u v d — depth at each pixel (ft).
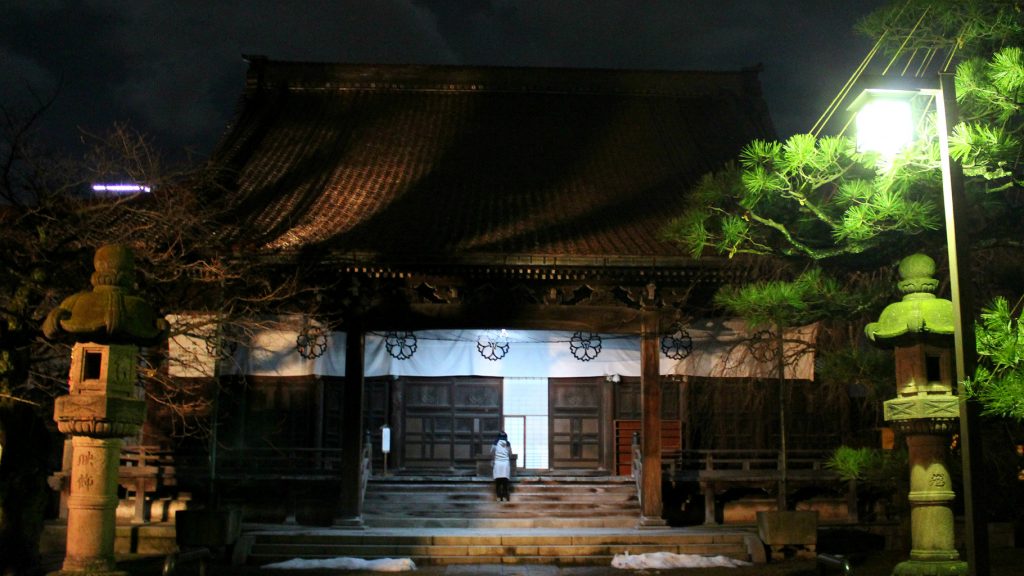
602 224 93.97
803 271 56.65
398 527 85.56
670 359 95.86
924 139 43.39
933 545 44.80
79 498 48.49
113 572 48.39
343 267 84.33
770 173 49.47
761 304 51.37
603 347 107.96
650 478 85.10
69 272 66.33
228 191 97.66
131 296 50.16
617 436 107.65
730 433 98.73
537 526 86.02
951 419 44.01
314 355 85.56
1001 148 37.76
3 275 63.77
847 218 44.73
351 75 125.90
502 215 95.61
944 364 44.68
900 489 77.30
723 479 89.40
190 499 88.48
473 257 84.17
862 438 97.96
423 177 104.78
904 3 44.47
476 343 107.76
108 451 49.16
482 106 123.03
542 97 125.49
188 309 78.69
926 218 44.01
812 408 98.53
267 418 99.25
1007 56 37.22
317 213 95.35
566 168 109.09
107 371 48.70
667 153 114.11
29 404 65.21
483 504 90.12
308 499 89.25
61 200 66.13
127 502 87.35
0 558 62.54
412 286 87.30
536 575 70.49
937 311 44.27
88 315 48.26
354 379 85.76
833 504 91.97
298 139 114.21
